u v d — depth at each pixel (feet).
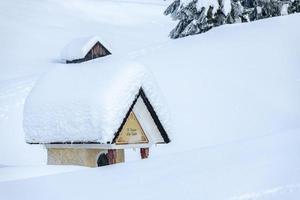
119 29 206.59
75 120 25.53
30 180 20.11
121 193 15.25
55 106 26.71
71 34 187.32
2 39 162.71
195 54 90.53
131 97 25.55
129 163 22.72
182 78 76.95
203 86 71.41
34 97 28.27
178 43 107.14
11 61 130.41
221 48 90.48
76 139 25.57
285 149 20.03
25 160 58.49
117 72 26.04
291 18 101.09
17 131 66.49
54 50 152.76
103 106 24.67
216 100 64.80
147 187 15.60
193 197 13.53
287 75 70.23
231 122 57.26
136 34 196.44
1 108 74.64
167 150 51.65
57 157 28.48
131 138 26.84
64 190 16.93
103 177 18.99
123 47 166.40
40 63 128.88
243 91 66.44
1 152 60.39
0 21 191.01
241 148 21.89
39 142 27.53
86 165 27.12
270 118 56.44
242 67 77.20
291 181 14.07
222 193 13.56
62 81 28.43
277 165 16.47
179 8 113.09
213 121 58.34
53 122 26.61
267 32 93.45
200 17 109.40
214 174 16.14
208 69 79.56
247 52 84.17
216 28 108.58
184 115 61.31
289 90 64.44
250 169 16.30
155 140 28.66
